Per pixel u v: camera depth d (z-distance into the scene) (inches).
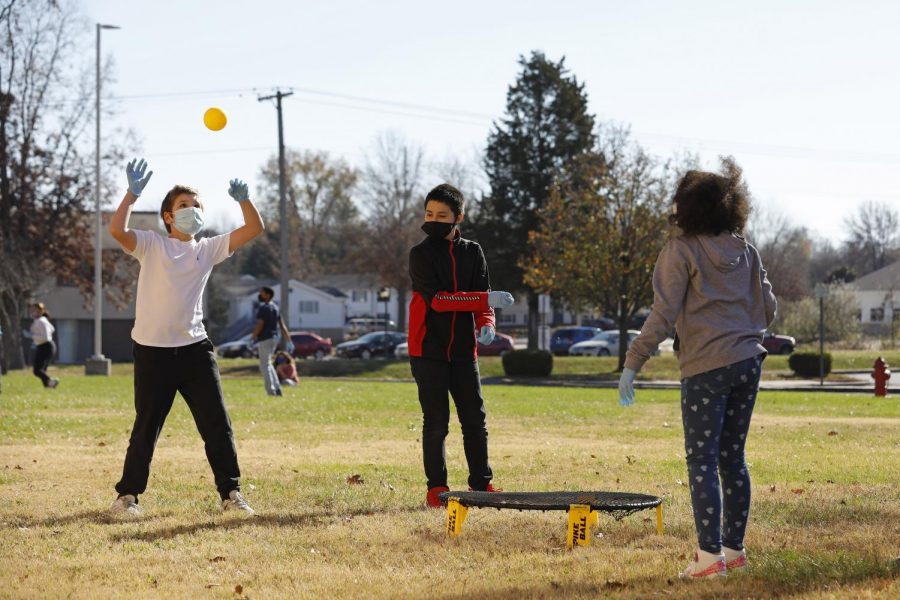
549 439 521.3
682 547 252.1
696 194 220.2
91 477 368.5
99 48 1621.6
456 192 319.0
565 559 239.1
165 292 297.4
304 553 247.8
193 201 301.9
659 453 451.2
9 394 915.4
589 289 1893.5
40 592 210.7
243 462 416.2
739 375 216.8
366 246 3745.1
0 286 1995.6
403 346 2608.3
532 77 2783.0
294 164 4379.9
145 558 241.9
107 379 1318.9
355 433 544.1
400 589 212.7
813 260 5605.3
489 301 310.8
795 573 214.8
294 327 4101.9
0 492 335.3
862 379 1605.6
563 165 2706.7
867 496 330.3
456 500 265.6
